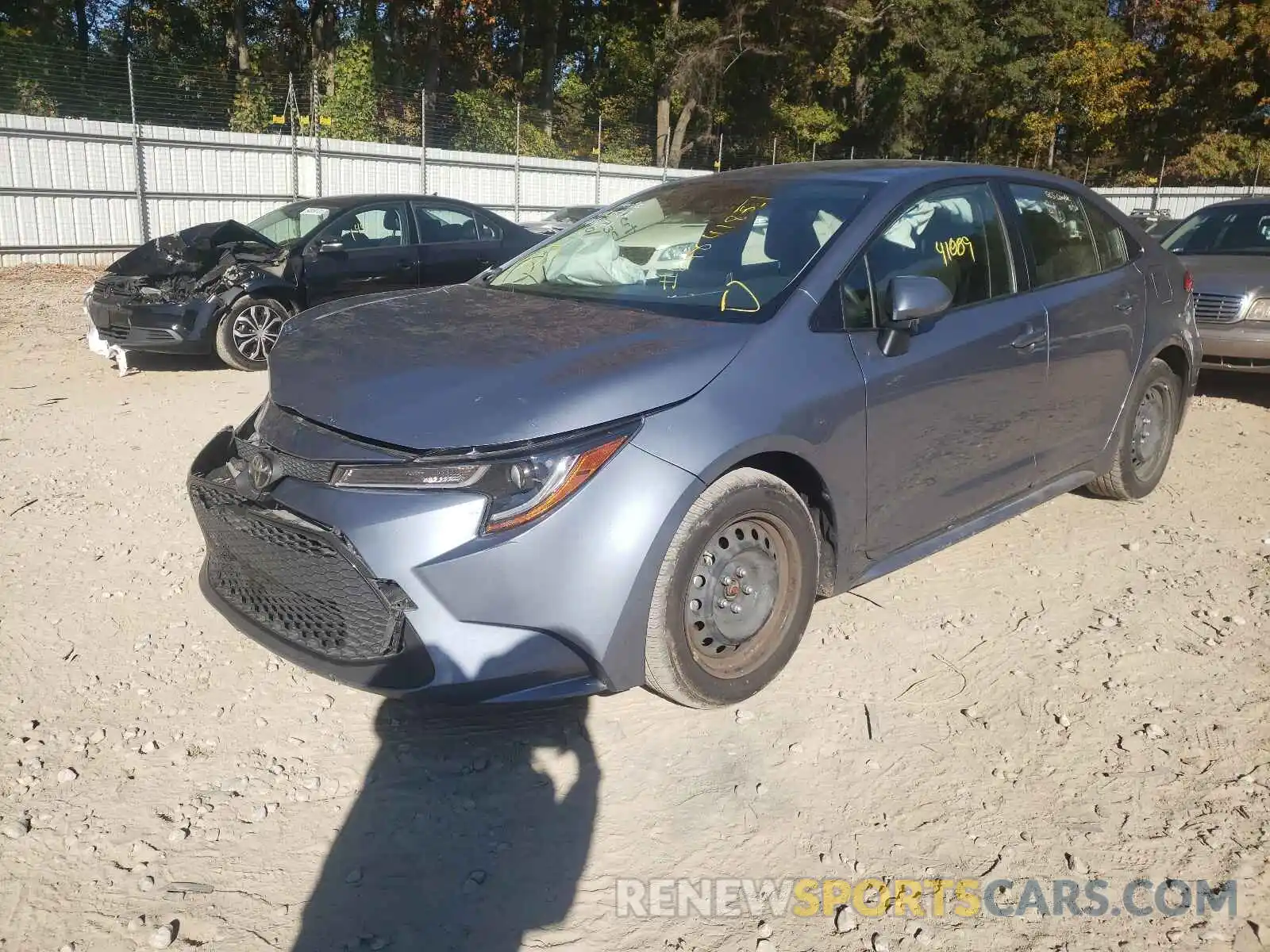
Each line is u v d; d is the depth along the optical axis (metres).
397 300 3.89
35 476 5.59
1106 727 3.22
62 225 17.50
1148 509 5.18
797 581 3.32
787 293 3.36
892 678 3.51
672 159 36.09
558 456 2.75
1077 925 2.43
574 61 43.56
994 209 4.12
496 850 2.68
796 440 3.14
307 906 2.47
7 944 2.33
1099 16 42.84
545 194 25.41
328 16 33.50
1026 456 4.19
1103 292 4.48
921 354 3.57
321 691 3.42
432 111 25.31
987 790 2.92
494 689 2.76
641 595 2.86
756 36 36.03
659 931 2.41
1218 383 8.48
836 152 46.62
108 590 4.12
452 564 2.70
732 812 2.83
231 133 19.25
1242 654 3.68
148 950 2.32
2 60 17.62
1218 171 38.19
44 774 2.95
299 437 2.96
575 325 3.33
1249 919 2.44
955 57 39.16
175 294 8.55
